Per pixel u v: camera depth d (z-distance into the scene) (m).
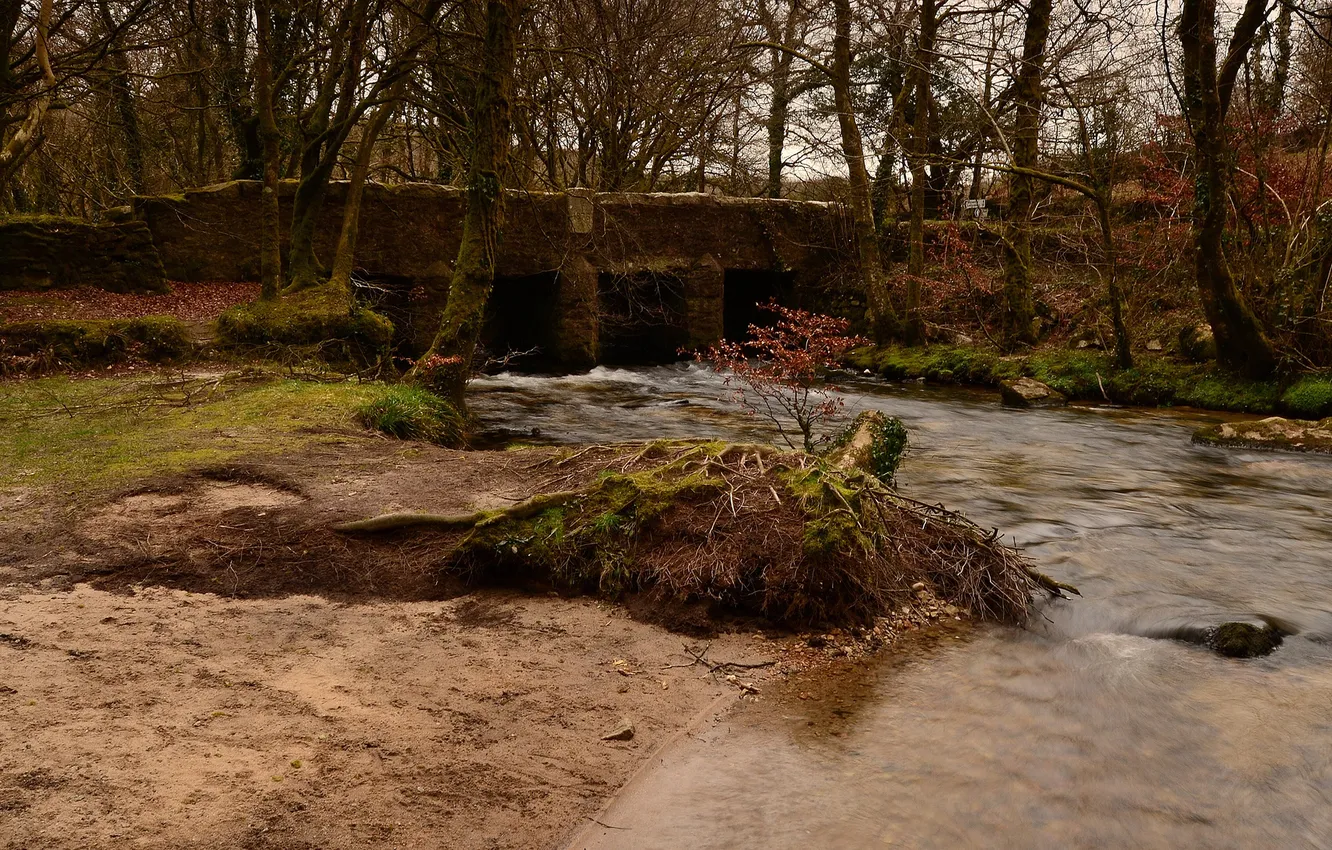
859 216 20.84
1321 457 10.47
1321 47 16.95
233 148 28.00
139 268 16.89
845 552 4.99
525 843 3.02
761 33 24.00
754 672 4.43
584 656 4.48
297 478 6.73
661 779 3.46
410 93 14.98
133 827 2.91
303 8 15.40
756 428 12.40
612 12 18.00
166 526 5.67
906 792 3.43
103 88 17.67
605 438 11.45
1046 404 15.00
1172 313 17.75
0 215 16.78
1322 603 5.61
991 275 21.59
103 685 3.82
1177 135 18.64
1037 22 18.20
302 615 4.75
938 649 4.82
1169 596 5.64
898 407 14.77
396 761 3.44
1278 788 3.54
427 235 19.86
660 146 24.86
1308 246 14.63
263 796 3.14
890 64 23.27
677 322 22.83
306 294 14.67
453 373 10.75
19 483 6.48
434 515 5.65
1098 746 3.83
